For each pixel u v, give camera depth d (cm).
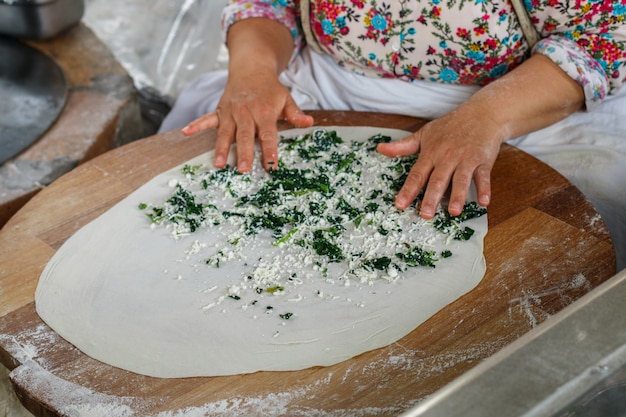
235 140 156
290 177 143
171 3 297
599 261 120
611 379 67
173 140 157
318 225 129
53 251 126
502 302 113
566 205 134
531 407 64
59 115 209
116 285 118
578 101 151
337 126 161
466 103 146
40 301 116
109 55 246
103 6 318
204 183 142
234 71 166
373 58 167
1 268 122
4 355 107
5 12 238
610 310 72
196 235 128
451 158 136
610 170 156
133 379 101
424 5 151
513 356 68
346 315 111
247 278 118
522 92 145
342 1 159
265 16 179
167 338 108
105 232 130
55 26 245
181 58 279
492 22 149
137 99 233
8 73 228
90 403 98
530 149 165
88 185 143
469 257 122
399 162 146
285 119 164
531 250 123
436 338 107
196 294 115
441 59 161
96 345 107
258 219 131
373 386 100
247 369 102
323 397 98
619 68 151
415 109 169
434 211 129
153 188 141
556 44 148
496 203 135
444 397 65
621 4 141
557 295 114
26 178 184
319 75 181
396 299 113
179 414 96
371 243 125
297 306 112
